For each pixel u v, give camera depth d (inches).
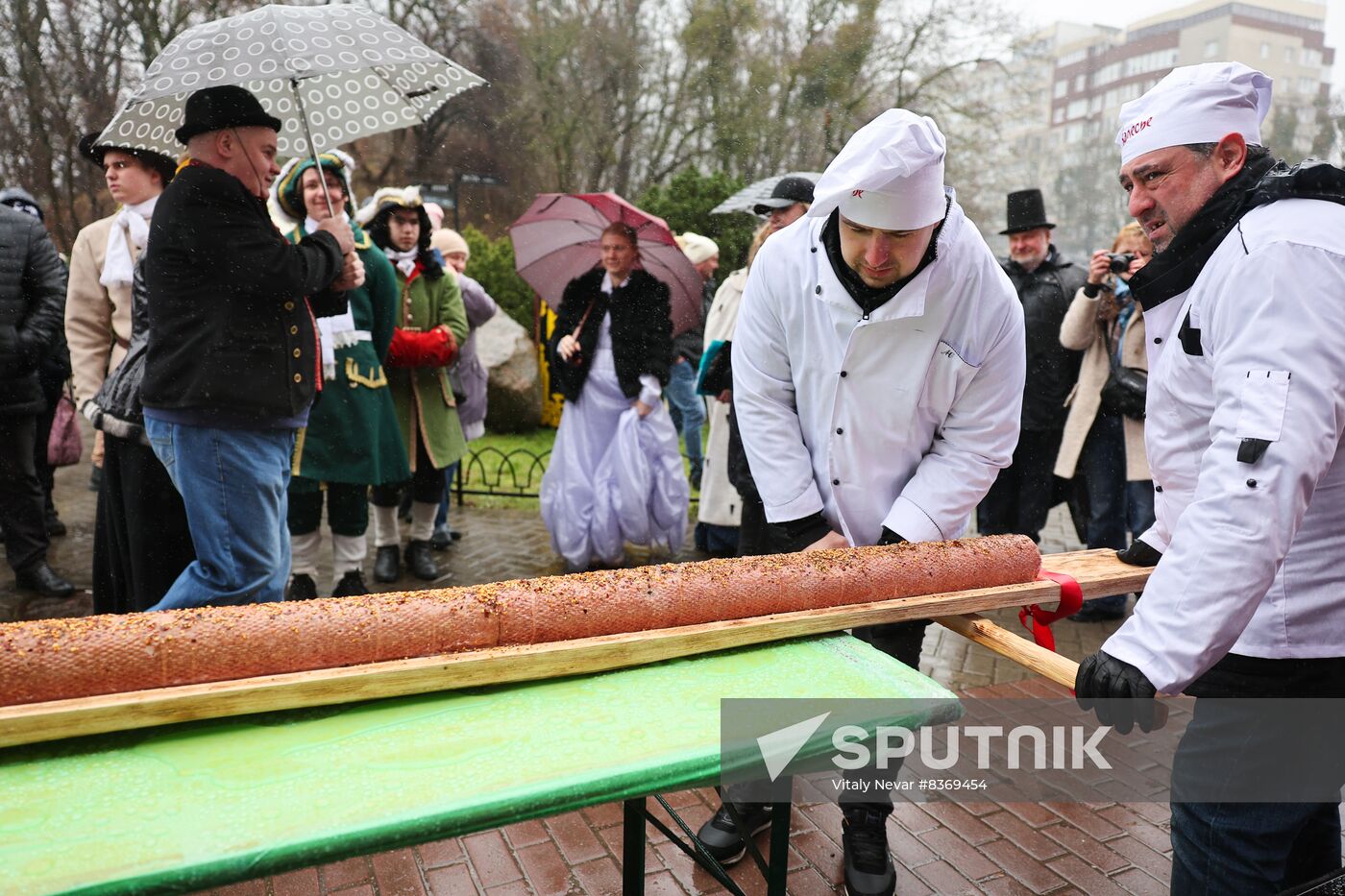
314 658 55.1
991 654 169.3
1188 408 71.9
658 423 204.7
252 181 108.3
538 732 52.9
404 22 529.0
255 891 99.5
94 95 406.3
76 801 45.1
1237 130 69.1
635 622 62.4
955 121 545.0
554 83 535.8
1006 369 92.4
